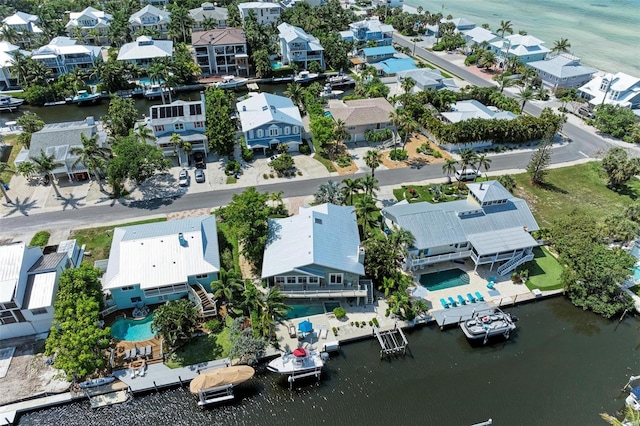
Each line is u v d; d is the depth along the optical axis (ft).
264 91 407.85
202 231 201.87
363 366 166.71
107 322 176.24
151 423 147.74
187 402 153.17
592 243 201.26
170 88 375.04
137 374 157.17
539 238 222.28
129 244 185.47
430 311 183.83
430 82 380.37
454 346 175.42
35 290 167.12
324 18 572.10
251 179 269.03
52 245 207.62
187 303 169.27
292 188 260.83
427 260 198.90
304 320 179.32
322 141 294.25
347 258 187.42
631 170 255.70
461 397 157.38
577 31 634.43
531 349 175.83
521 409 153.89
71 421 147.43
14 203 245.24
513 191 261.85
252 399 155.22
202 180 264.72
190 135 284.20
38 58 394.73
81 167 261.85
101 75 380.17
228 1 643.04
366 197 211.82
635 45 567.59
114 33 479.82
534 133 311.68
